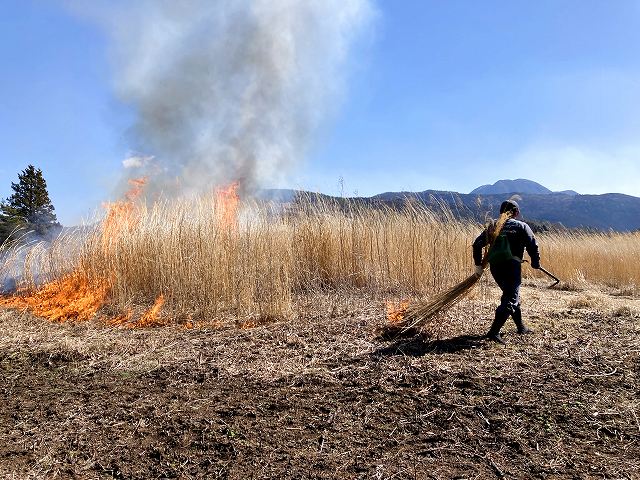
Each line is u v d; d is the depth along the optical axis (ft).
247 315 23.99
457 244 32.17
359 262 31.40
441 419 12.28
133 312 25.21
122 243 27.86
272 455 10.65
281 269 27.09
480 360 16.47
